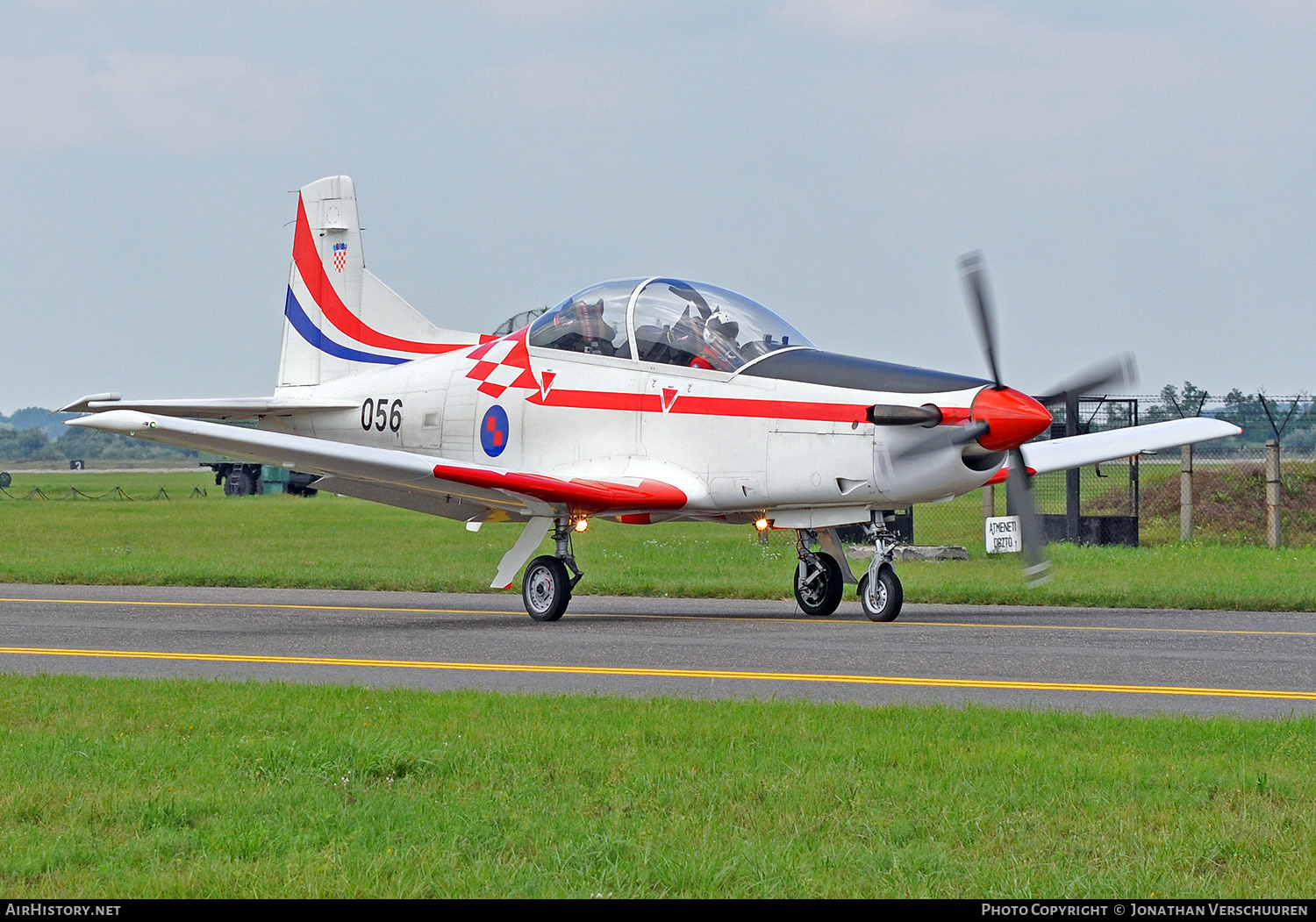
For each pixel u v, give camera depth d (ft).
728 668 110.83
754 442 149.59
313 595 187.32
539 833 59.52
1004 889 53.01
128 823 61.57
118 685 97.50
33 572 211.82
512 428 173.06
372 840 58.59
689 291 161.38
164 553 268.62
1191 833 58.75
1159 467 329.72
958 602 172.14
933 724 80.89
